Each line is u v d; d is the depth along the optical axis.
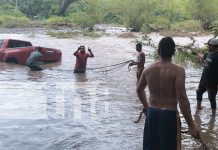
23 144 7.19
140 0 39.97
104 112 9.41
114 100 10.62
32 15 67.81
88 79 13.76
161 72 5.22
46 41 27.42
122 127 8.27
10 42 17.67
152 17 40.94
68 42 26.97
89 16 40.25
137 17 40.19
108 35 34.41
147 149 5.32
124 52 21.66
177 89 5.09
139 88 5.50
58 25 47.22
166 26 41.41
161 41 5.33
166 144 5.15
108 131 8.00
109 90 11.89
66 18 52.06
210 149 7.02
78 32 37.03
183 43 26.61
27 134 7.73
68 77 14.09
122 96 11.12
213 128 8.26
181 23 43.47
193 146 7.16
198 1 41.03
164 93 5.19
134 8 40.12
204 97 11.10
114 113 9.32
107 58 19.11
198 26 40.94
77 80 13.52
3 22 48.44
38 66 15.40
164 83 5.18
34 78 13.79
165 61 5.30
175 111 5.18
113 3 41.97
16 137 7.55
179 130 5.18
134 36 33.00
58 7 64.25
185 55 16.36
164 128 5.15
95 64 17.20
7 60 17.23
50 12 63.81
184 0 46.28
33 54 15.34
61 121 8.62
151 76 5.29
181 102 5.07
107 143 7.30
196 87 12.43
